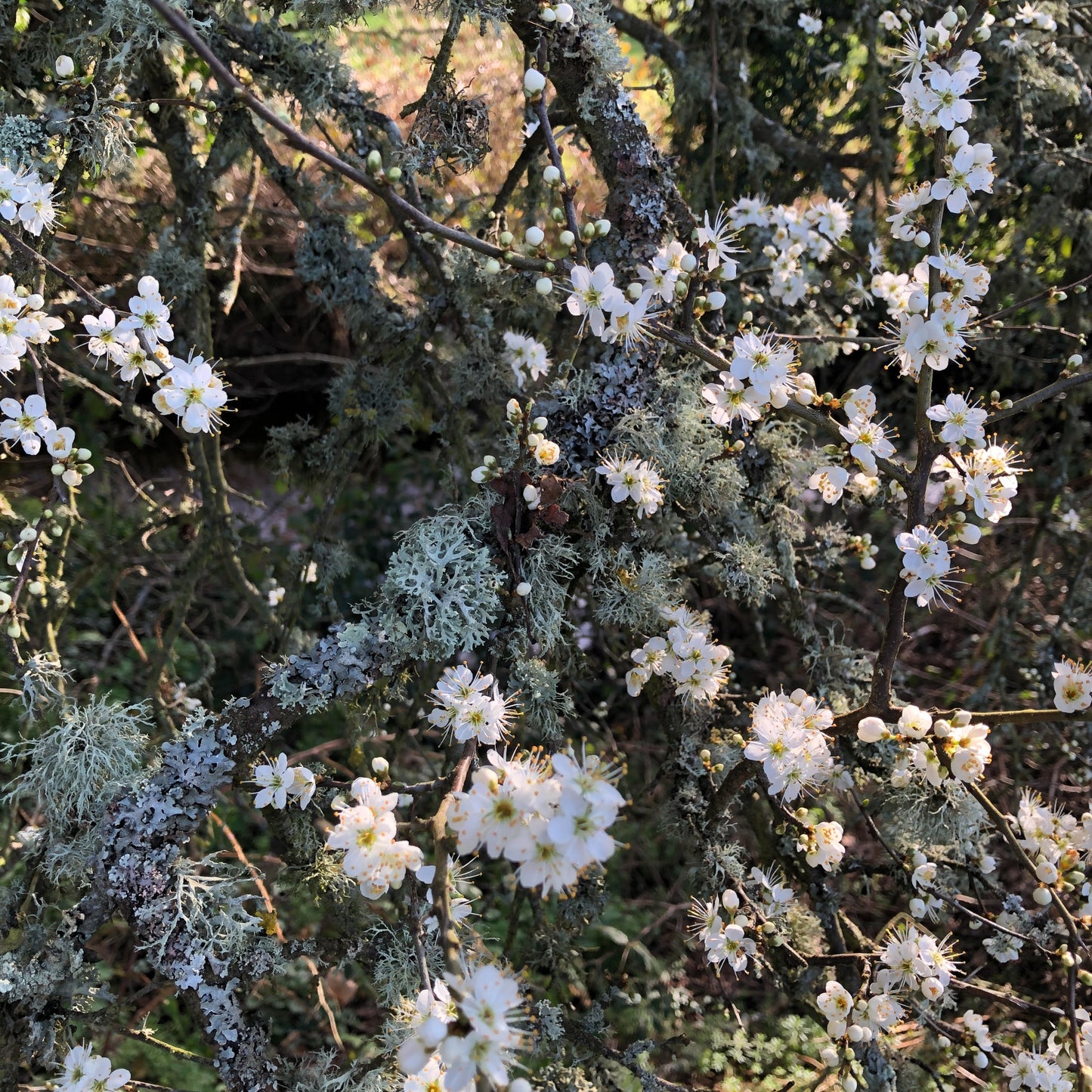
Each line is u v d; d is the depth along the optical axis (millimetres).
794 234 498
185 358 507
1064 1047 348
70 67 364
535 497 339
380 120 451
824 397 350
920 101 332
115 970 521
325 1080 317
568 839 252
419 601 328
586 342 479
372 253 492
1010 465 405
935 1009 386
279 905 555
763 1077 468
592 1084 394
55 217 362
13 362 337
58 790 349
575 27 362
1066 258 607
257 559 698
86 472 360
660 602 368
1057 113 601
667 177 388
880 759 413
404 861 277
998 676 591
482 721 317
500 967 367
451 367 503
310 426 545
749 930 366
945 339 329
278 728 327
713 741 412
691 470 379
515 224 551
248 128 471
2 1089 324
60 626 516
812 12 599
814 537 497
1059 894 347
